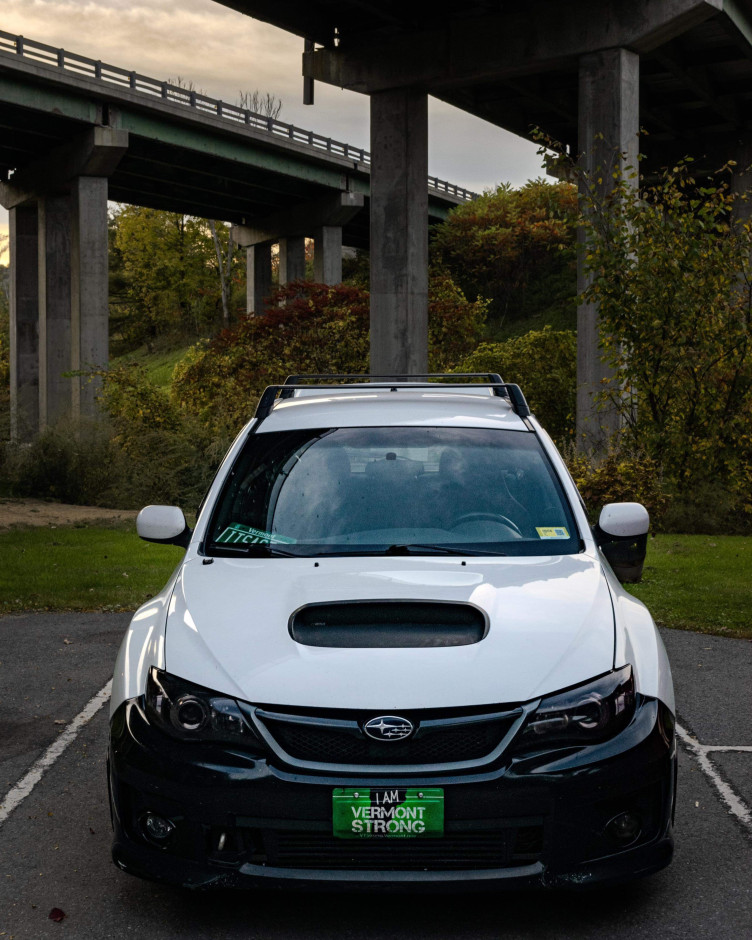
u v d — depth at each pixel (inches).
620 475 551.2
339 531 163.2
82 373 1176.8
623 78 1091.9
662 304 631.2
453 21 1213.1
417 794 119.6
